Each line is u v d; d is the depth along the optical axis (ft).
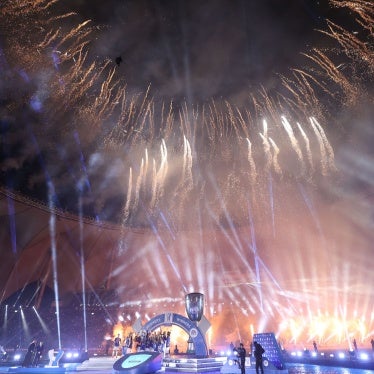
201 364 40.93
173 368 41.16
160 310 143.74
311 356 53.52
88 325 117.60
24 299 127.54
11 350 85.87
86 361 56.49
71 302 147.33
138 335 61.98
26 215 114.83
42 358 57.98
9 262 116.98
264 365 39.70
